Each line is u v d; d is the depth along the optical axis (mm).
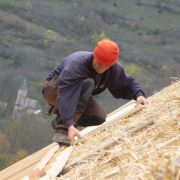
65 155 5703
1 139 27578
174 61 45188
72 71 6539
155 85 32312
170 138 4578
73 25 51656
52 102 7145
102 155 5098
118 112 8844
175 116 5406
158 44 51312
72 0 55438
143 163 3713
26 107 30172
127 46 50219
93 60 6594
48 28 50938
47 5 54094
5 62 39562
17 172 6965
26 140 27922
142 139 5000
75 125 7250
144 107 7379
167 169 3047
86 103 6781
